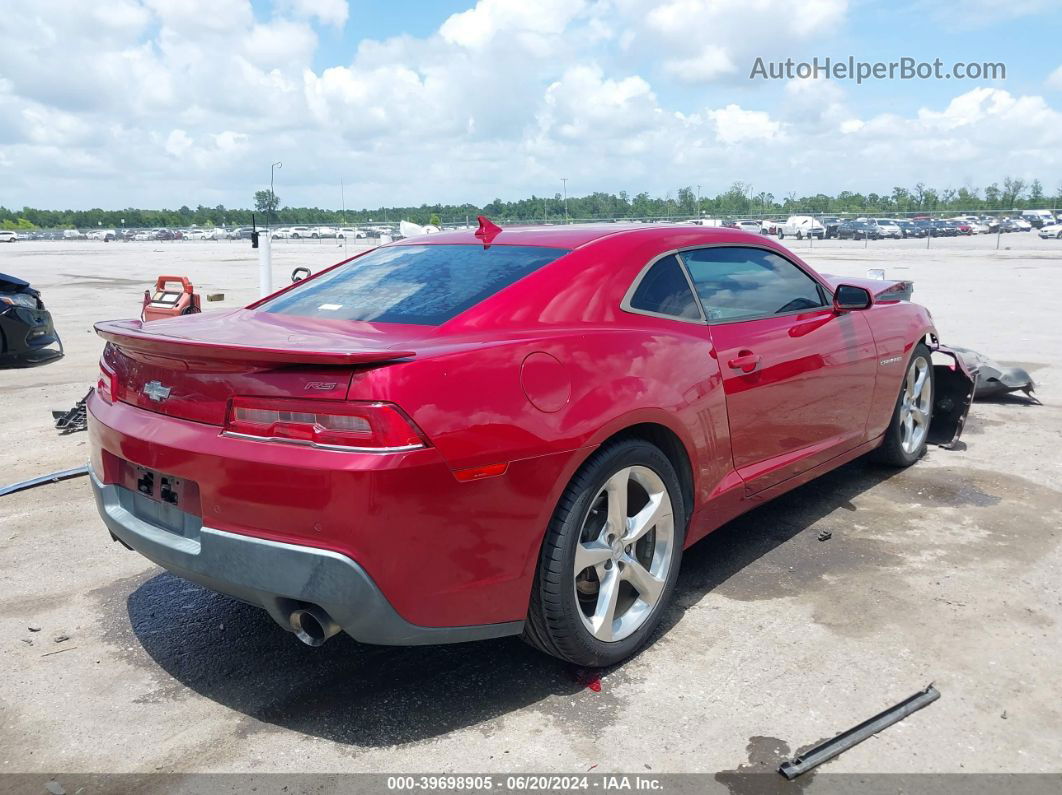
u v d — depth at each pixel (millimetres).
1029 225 66500
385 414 2230
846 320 4152
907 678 2779
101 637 3205
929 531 4082
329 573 2258
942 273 22016
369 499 2217
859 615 3229
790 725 2537
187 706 2738
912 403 4969
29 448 5828
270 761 2438
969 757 2377
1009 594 3381
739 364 3338
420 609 2365
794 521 4254
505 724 2594
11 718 2676
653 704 2676
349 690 2816
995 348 9320
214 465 2391
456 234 3668
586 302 2951
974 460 5219
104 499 2885
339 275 3572
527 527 2520
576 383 2654
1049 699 2648
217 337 2688
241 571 2383
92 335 11969
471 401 2381
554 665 2947
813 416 3881
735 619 3223
